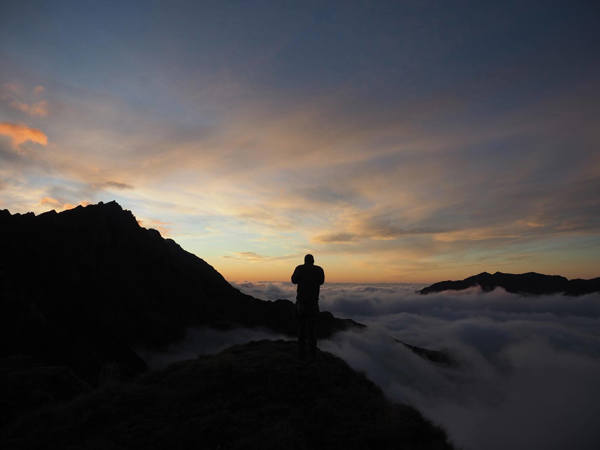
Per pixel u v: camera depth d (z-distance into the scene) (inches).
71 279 2423.7
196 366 338.3
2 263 2146.9
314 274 374.6
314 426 235.9
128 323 2480.3
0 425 247.3
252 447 202.2
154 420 237.3
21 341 1429.6
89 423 233.3
